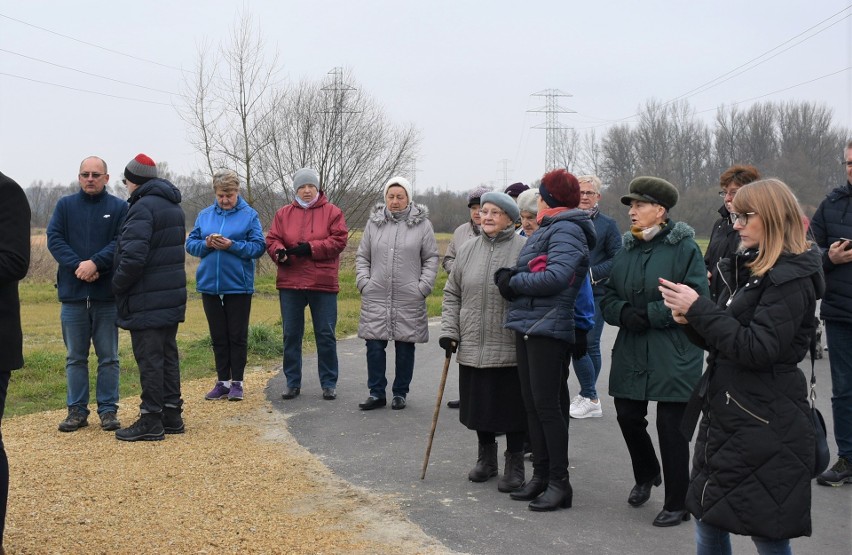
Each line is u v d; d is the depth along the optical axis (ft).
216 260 26.96
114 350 23.93
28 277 75.87
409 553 15.05
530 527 16.49
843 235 19.21
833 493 18.81
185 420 25.09
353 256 92.63
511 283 17.49
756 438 11.43
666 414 16.67
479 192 27.30
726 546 12.30
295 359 28.17
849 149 19.15
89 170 23.17
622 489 19.07
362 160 117.91
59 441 22.40
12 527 15.88
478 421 18.76
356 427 24.45
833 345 19.49
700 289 16.53
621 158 193.16
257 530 16.06
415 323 26.68
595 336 25.72
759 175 19.79
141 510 17.07
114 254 23.11
